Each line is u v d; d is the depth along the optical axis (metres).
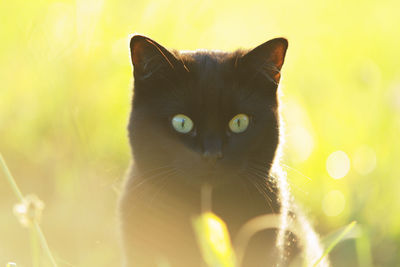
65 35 7.18
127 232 4.71
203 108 4.56
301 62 10.26
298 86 9.24
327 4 12.28
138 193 4.69
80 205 6.57
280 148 4.97
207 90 4.57
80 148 6.86
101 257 6.02
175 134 4.61
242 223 4.75
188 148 4.55
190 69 4.64
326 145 7.91
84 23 7.12
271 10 11.85
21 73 7.46
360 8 12.16
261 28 10.61
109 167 7.06
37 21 7.24
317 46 10.77
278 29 10.77
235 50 5.04
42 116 7.30
